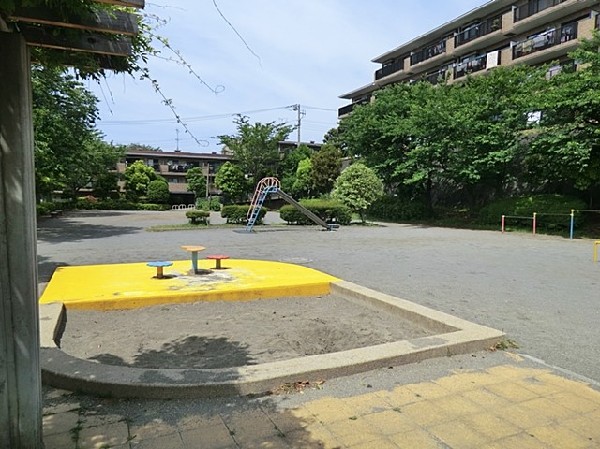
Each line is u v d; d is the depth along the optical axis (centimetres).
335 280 637
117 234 1528
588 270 820
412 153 2111
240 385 280
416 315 461
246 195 4109
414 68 3388
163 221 2233
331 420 251
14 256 193
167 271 711
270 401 273
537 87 1764
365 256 1008
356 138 2495
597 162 1500
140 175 4228
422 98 2286
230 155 5153
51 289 567
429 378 311
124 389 275
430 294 605
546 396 284
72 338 417
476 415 258
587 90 1423
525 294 609
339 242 1330
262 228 1848
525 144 1848
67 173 2122
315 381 300
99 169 3659
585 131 1476
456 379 310
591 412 263
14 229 191
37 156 1457
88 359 365
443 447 225
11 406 197
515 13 2522
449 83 2902
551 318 486
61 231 1634
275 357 373
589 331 437
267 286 592
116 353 380
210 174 5078
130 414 257
